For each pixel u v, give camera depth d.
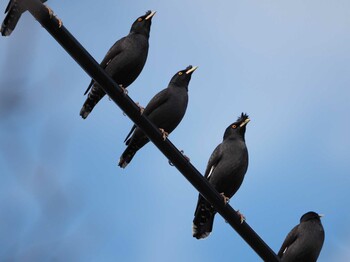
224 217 9.95
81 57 8.87
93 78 9.15
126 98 9.30
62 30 8.52
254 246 9.95
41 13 8.31
